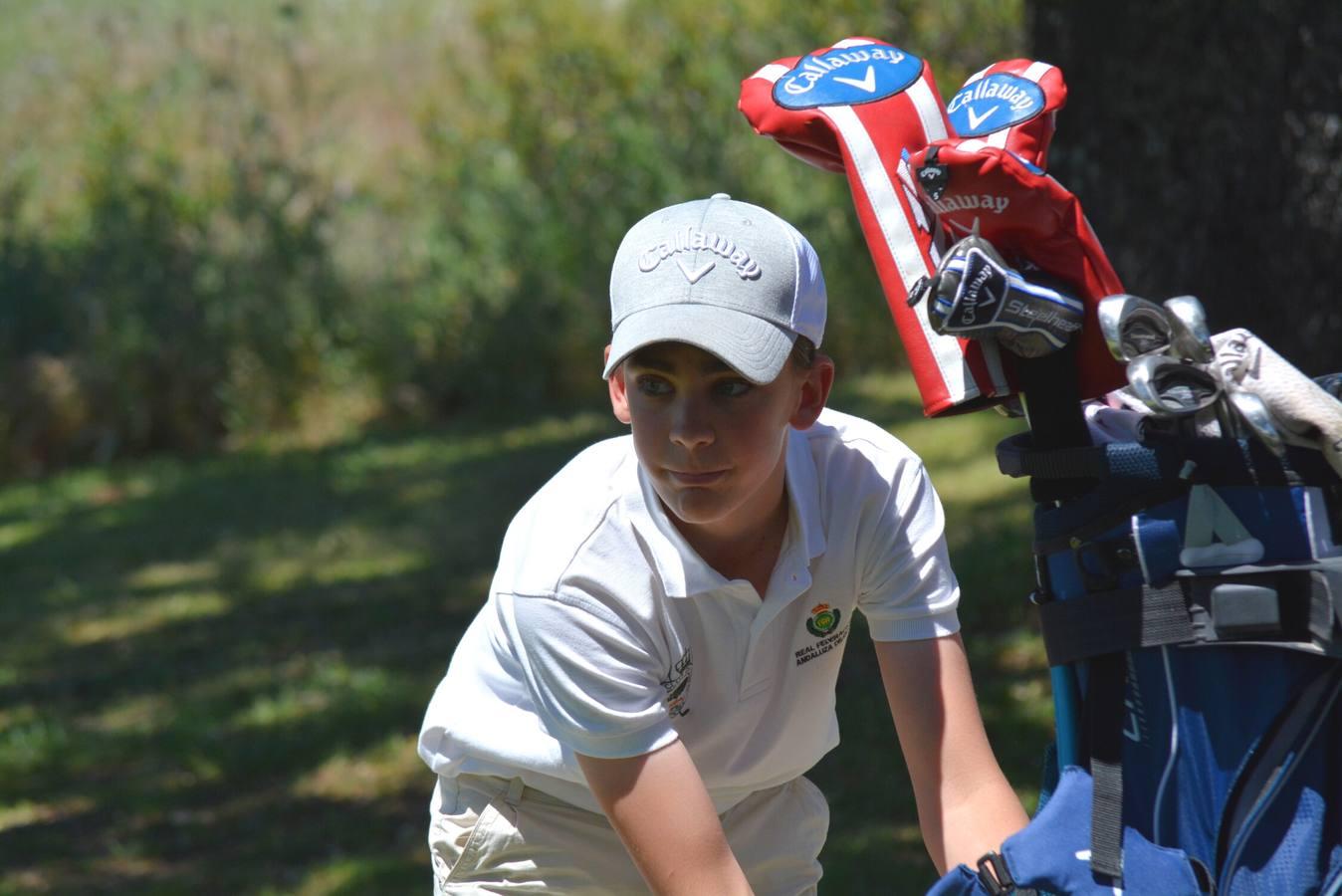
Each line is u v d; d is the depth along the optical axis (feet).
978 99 14.15
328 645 50.78
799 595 14.76
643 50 86.12
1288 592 11.47
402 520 65.05
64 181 89.15
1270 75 28.58
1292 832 11.43
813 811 17.07
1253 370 11.64
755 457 13.29
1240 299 29.40
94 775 41.83
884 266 13.71
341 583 57.77
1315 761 11.53
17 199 85.46
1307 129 28.32
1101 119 30.58
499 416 81.82
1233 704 11.75
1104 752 12.07
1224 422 12.01
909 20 82.12
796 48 83.15
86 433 81.10
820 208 81.46
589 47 85.97
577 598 13.93
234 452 80.69
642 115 84.43
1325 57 28.04
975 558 48.80
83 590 59.77
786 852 16.76
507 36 88.38
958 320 12.30
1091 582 12.23
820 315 13.82
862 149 13.87
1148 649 12.07
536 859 16.01
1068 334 12.60
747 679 14.88
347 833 36.60
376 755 41.22
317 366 83.25
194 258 82.79
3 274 81.51
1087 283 12.69
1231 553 11.71
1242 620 11.48
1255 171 28.94
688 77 84.48
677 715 14.88
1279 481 11.63
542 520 14.44
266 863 35.22
